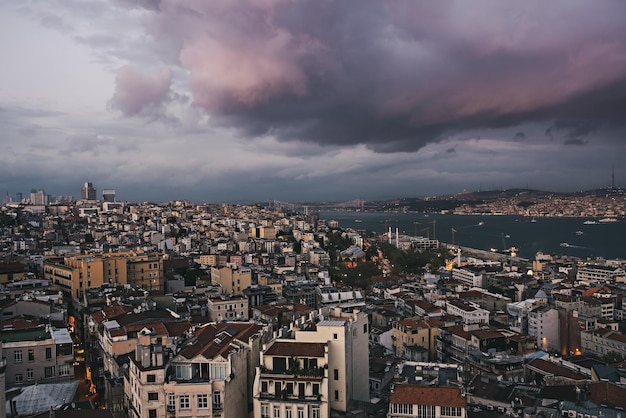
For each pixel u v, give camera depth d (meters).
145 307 168.50
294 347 105.25
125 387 116.12
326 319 123.69
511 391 126.12
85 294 197.75
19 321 143.12
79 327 190.88
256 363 114.88
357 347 118.94
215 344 112.00
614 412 104.25
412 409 103.00
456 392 104.56
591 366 150.62
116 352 133.38
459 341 183.88
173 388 100.50
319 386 100.56
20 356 120.81
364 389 121.44
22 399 101.06
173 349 110.56
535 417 107.38
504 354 165.88
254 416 103.12
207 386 100.44
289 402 100.75
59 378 123.62
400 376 126.12
